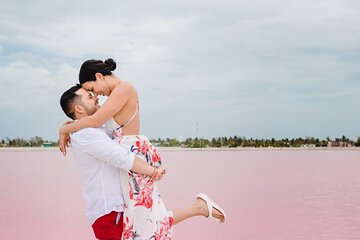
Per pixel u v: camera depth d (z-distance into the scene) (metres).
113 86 3.16
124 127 3.15
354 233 5.70
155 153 3.14
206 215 3.40
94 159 3.00
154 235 3.05
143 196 3.03
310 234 5.66
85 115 3.10
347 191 9.99
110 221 2.99
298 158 30.94
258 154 41.56
